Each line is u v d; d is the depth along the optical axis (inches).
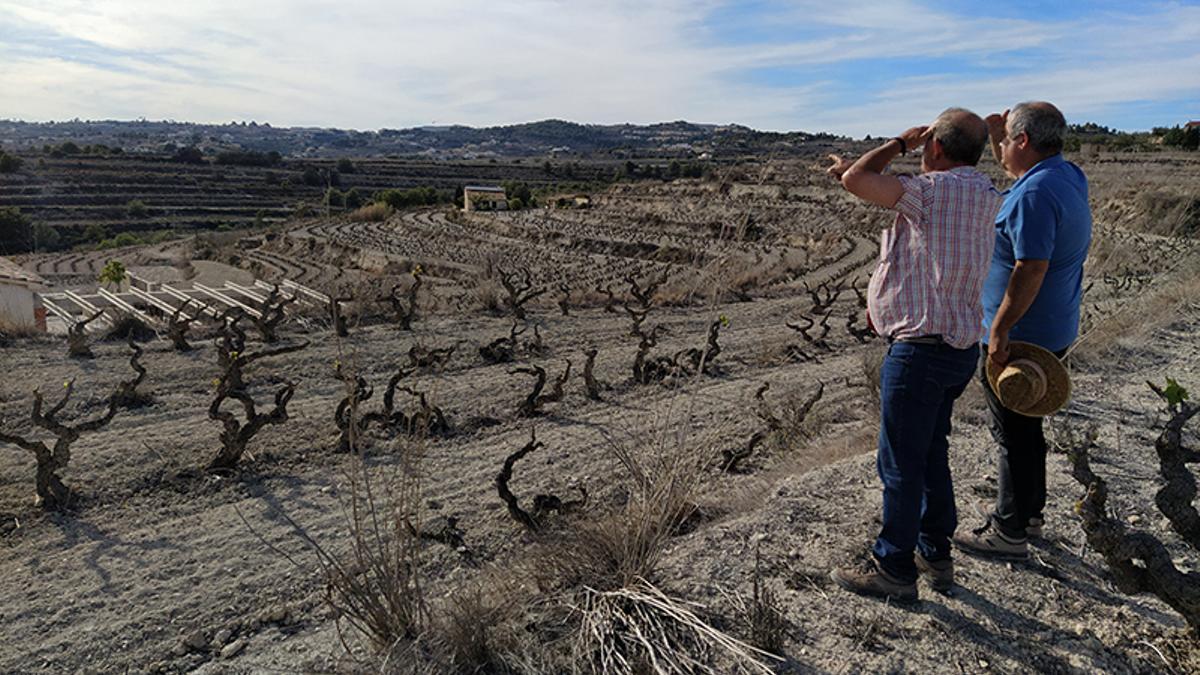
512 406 340.8
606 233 1701.5
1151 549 114.7
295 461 267.9
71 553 201.0
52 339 457.1
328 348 437.7
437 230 2113.7
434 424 307.4
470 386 370.9
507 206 2546.8
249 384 362.3
